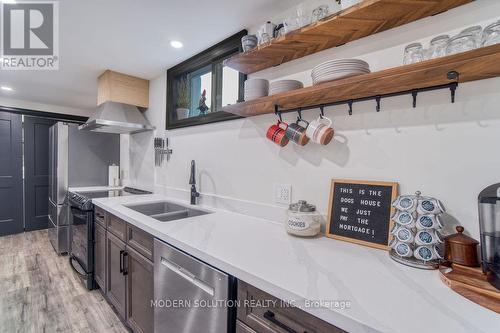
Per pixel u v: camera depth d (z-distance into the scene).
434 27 0.94
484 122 0.84
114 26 1.63
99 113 2.35
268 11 1.45
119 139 3.44
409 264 0.84
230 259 0.89
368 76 0.86
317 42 1.17
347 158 1.16
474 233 0.85
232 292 0.88
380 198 1.04
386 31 1.05
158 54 2.05
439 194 0.92
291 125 1.27
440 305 0.61
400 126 1.01
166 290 1.19
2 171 3.58
